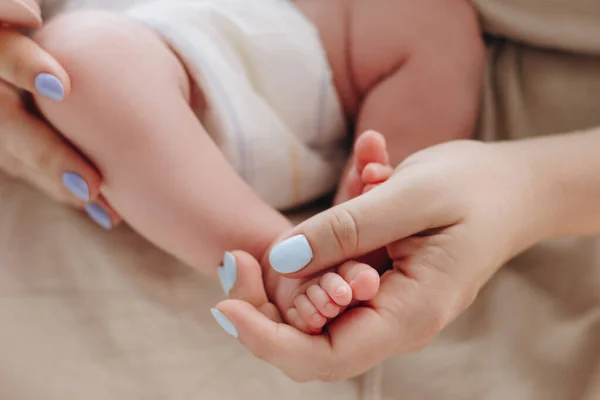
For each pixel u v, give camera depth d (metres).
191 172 0.38
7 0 0.36
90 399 0.39
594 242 0.42
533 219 0.38
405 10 0.45
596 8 0.44
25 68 0.37
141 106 0.38
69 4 0.45
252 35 0.43
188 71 0.41
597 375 0.39
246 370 0.40
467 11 0.46
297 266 0.35
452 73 0.45
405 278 0.35
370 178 0.37
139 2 0.44
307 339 0.35
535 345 0.40
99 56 0.38
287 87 0.44
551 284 0.42
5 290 0.41
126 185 0.38
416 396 0.40
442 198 0.35
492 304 0.42
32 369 0.39
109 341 0.40
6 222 0.43
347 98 0.47
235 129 0.41
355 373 0.36
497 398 0.39
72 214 0.43
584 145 0.39
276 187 0.43
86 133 0.38
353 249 0.35
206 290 0.42
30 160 0.40
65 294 0.41
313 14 0.46
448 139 0.44
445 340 0.41
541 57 0.47
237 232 0.38
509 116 0.46
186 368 0.40
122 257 0.42
